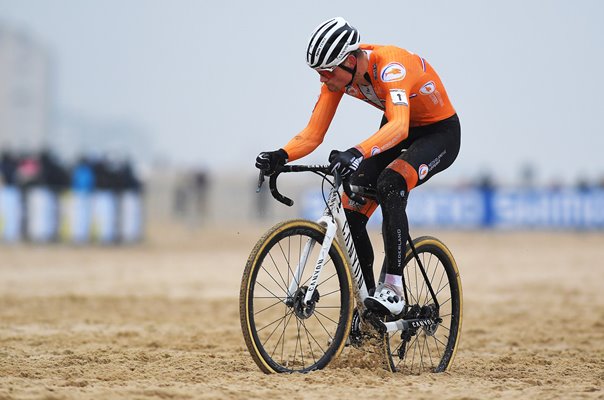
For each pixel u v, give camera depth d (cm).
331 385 1562
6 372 1706
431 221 8525
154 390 1466
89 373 1716
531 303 3450
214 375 1683
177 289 3884
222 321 2841
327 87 1758
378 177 1770
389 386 1573
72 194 6250
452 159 1781
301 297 1680
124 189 6550
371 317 1706
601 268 4988
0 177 6750
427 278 1833
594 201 8412
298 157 1748
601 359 2097
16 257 5272
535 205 8556
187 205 11081
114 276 4403
